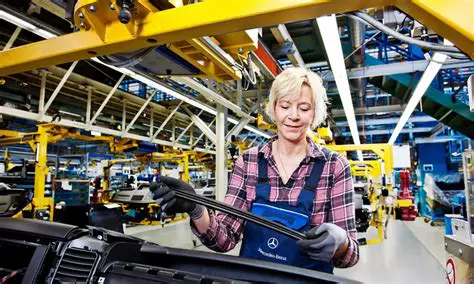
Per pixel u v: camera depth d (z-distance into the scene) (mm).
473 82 1105
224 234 1059
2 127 6371
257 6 849
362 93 6477
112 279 783
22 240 944
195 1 1263
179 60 1629
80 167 10625
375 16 1316
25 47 1191
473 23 678
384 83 6020
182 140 9930
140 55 1284
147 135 8164
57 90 4875
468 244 1630
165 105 7016
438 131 10367
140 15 979
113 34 1013
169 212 855
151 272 760
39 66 1233
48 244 907
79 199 6598
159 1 1041
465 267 1660
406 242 6621
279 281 728
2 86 4734
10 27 3846
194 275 722
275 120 1099
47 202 4641
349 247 871
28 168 5973
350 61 4574
